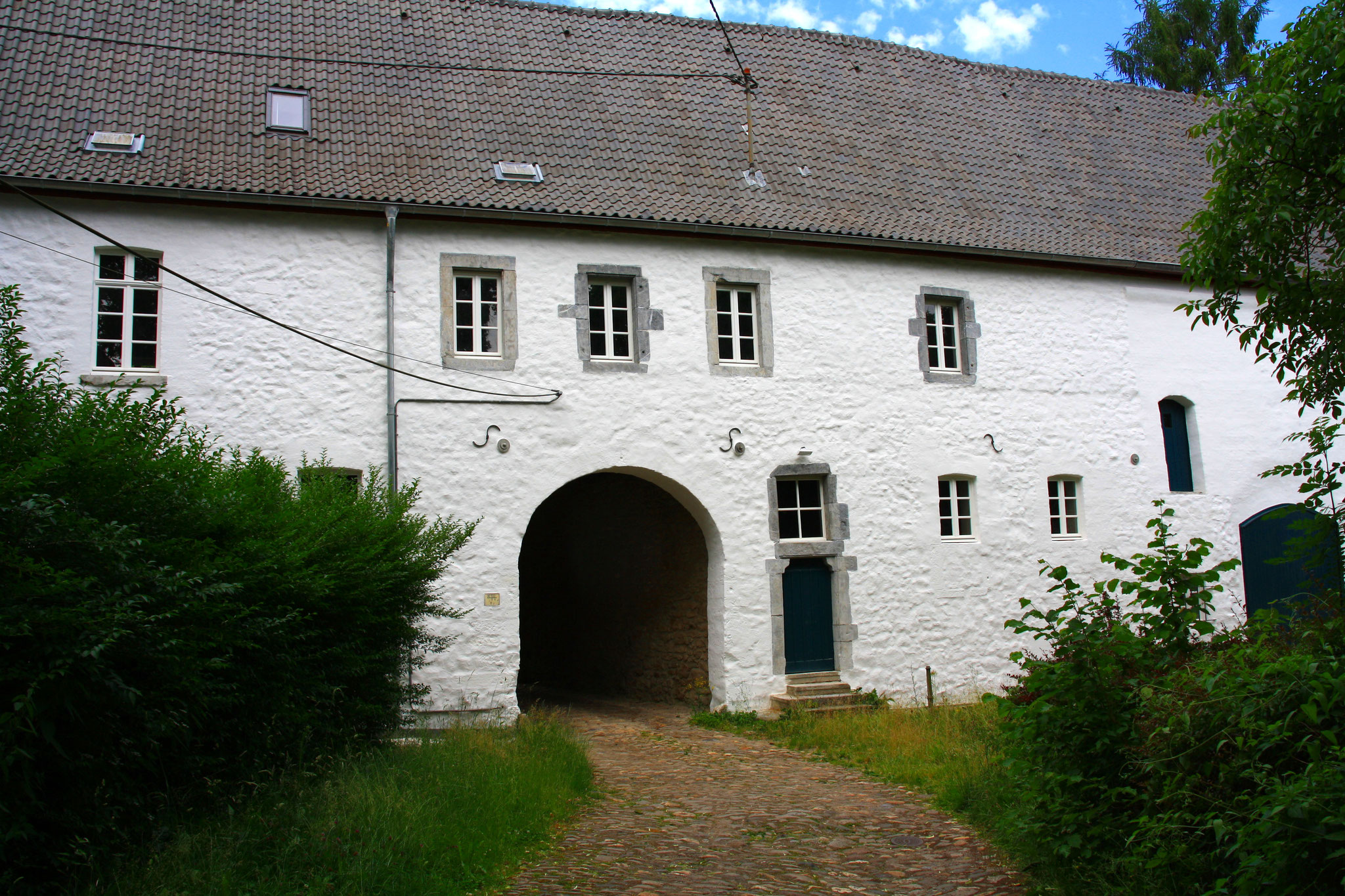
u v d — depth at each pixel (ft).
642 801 25.94
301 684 21.90
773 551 40.86
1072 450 46.09
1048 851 18.20
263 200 35.27
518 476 37.58
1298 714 14.71
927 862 20.24
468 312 38.50
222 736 19.79
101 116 36.91
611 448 38.88
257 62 41.39
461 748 26.91
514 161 40.65
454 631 36.14
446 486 36.68
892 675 41.75
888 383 43.32
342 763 21.62
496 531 37.04
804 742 34.30
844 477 42.14
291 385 35.58
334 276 36.63
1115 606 18.45
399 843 18.40
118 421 18.42
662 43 49.65
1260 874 13.09
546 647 58.23
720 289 42.09
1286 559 20.27
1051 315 46.65
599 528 51.57
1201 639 21.15
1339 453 50.26
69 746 16.28
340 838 18.20
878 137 48.91
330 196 36.11
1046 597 44.57
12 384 17.02
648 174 42.24
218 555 19.67
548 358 38.55
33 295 33.27
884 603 42.09
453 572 36.40
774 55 51.49
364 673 24.30
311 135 39.06
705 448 40.24
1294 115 21.16
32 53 38.50
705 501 39.99
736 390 40.98
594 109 44.68
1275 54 22.03
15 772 15.37
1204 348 49.29
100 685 16.19
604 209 39.37
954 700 42.37
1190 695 16.52
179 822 17.83
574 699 49.19
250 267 35.76
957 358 45.42
